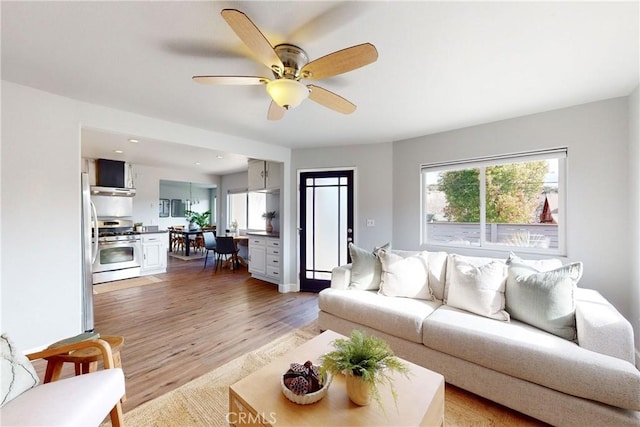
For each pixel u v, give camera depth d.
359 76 2.00
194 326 2.87
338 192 4.13
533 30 1.50
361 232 3.96
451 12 1.36
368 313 2.29
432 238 3.54
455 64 1.85
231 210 7.77
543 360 1.51
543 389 1.52
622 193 2.29
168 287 4.39
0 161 2.10
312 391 1.19
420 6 1.32
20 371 1.27
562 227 2.62
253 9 1.34
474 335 1.76
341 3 1.30
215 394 1.80
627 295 2.27
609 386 1.33
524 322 1.92
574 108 2.52
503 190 3.01
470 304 2.11
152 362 2.18
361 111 2.69
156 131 2.93
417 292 2.50
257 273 4.92
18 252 2.18
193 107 2.62
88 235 2.71
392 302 2.35
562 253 2.61
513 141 2.85
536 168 2.80
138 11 1.36
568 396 1.45
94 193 5.11
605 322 1.57
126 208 5.54
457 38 1.57
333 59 1.42
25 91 2.19
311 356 1.54
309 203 4.27
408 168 3.66
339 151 4.09
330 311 2.59
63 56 1.76
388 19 1.41
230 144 3.56
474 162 3.13
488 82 2.09
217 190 7.98
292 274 4.30
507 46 1.64
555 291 1.79
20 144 2.18
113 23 1.45
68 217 2.40
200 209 9.29
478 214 3.18
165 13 1.37
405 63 1.83
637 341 2.13
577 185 2.51
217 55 1.76
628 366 1.36
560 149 2.59
